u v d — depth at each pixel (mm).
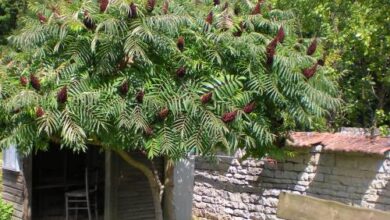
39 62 4574
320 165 7039
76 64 4293
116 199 7930
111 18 4145
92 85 4270
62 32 4301
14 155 8492
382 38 7102
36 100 4137
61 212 9438
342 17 7766
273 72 4602
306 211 3006
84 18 4293
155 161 7578
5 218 8312
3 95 4375
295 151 7168
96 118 4109
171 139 4203
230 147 4367
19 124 4355
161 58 4355
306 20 7895
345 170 6727
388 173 6230
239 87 4484
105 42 4203
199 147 4180
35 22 4859
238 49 4535
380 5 7121
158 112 4215
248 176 8094
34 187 9008
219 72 4406
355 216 2744
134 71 4266
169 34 4309
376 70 7309
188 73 4352
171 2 4625
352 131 7500
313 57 5066
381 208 6273
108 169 7938
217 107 4301
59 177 9438
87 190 8562
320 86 5047
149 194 8305
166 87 4254
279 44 4789
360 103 7605
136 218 8156
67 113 4059
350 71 7352
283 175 7555
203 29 4555
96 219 8969
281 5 7926
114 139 4309
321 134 7117
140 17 4207
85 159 9586
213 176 8648
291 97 4711
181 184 8281
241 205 8195
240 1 5281
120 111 4113
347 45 7305
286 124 5062
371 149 6195
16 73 4695
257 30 5066
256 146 4930
